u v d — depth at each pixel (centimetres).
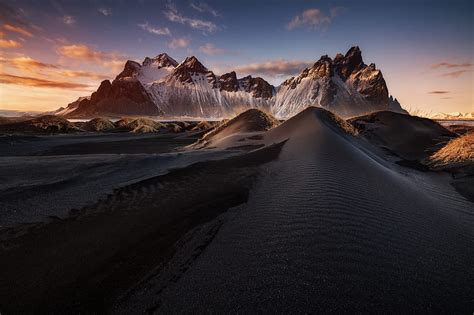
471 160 914
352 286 232
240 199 504
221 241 337
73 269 291
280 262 272
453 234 371
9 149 1992
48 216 440
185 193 560
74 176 697
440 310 212
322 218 370
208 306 222
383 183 577
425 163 1136
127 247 335
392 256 285
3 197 513
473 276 267
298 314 204
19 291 257
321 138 978
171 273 276
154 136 4138
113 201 516
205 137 2672
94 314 227
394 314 204
